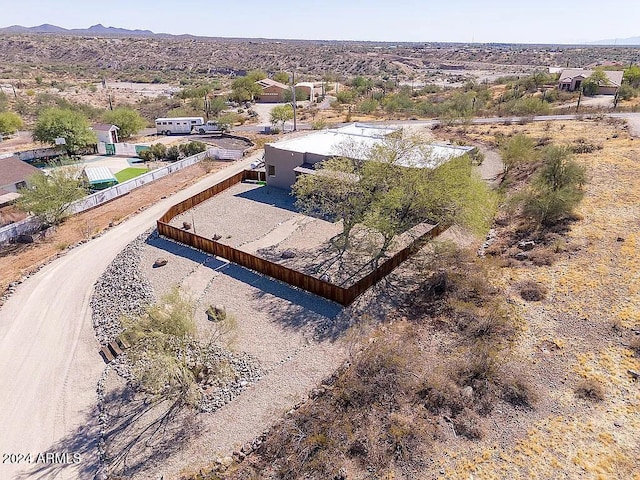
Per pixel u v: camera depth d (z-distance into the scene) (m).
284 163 38.56
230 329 19.14
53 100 98.25
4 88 120.06
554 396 15.41
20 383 18.14
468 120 59.94
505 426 14.34
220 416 16.09
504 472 12.73
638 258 22.83
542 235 26.70
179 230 29.02
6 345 20.44
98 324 21.88
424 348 18.52
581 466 12.73
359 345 19.33
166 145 60.09
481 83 119.38
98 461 14.68
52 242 31.47
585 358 17.02
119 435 15.59
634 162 35.84
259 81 106.00
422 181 23.44
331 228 31.44
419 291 23.02
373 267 25.89
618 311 19.31
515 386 15.74
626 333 18.03
